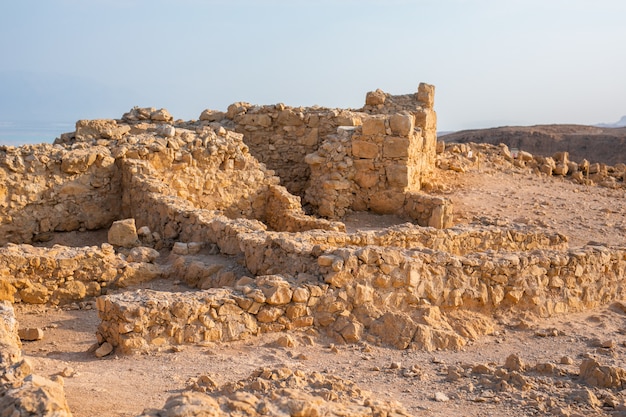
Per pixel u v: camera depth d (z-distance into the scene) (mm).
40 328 11734
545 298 12672
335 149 22516
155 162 19562
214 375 8852
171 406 6145
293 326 10812
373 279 11297
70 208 18703
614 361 10297
